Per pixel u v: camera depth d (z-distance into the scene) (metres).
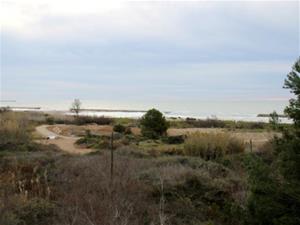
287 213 4.22
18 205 6.11
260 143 19.11
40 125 42.69
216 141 15.56
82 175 8.65
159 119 29.45
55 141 25.67
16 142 17.33
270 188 4.32
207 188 8.34
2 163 10.28
